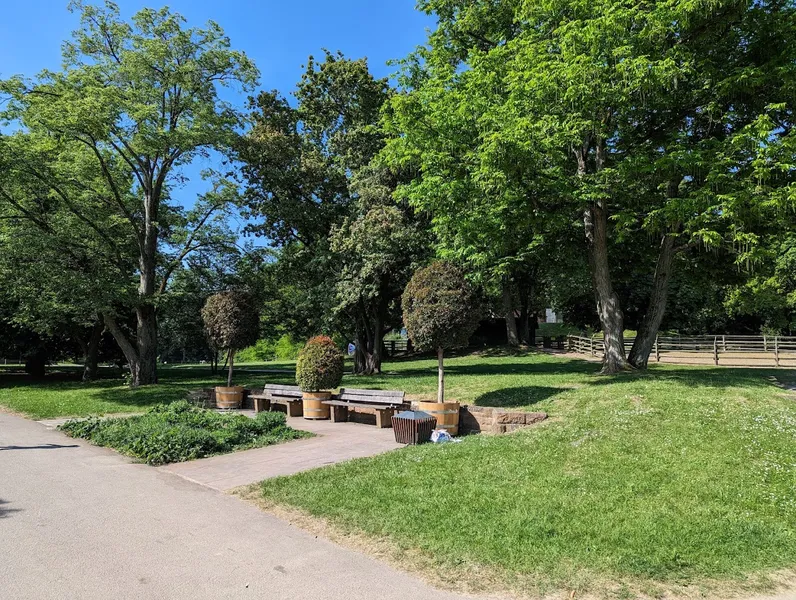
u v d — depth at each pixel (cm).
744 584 396
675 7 1068
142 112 1753
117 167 2055
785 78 1108
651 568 412
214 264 2298
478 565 421
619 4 1099
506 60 1407
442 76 1565
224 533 503
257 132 2342
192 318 2466
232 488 654
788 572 415
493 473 647
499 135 1105
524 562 423
